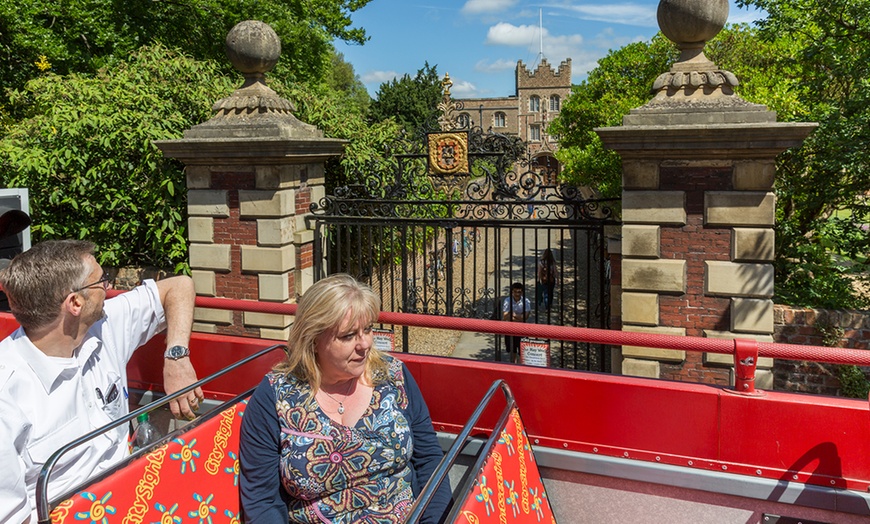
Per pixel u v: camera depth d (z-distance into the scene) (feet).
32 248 7.45
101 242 29.09
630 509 9.10
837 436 8.00
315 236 25.14
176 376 9.02
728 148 17.72
